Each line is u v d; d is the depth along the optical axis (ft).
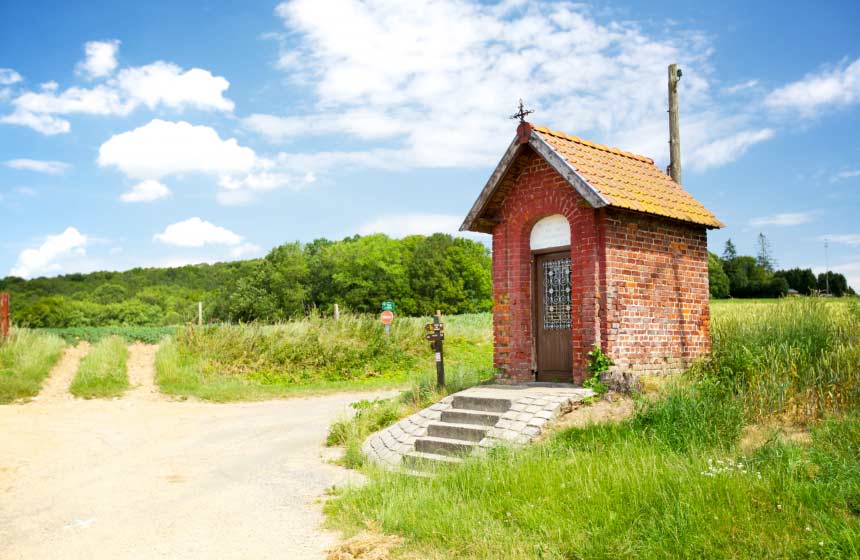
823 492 20.31
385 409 42.55
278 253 225.97
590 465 23.73
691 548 17.37
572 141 42.45
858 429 26.03
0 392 57.72
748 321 43.98
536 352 42.93
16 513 26.02
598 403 34.53
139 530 23.47
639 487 20.98
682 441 26.99
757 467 23.31
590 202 36.45
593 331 37.22
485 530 20.07
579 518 20.12
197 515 25.27
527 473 23.95
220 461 35.94
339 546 20.80
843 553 16.49
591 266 37.63
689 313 42.45
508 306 43.37
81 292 268.82
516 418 33.27
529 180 42.01
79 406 56.34
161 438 43.45
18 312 221.87
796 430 28.43
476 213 42.98
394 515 22.50
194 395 62.75
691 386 32.45
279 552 20.74
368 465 32.76
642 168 45.44
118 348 80.48
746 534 17.94
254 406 58.85
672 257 41.68
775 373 32.91
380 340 81.76
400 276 237.86
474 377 46.32
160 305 259.19
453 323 106.22
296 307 214.48
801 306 42.80
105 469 34.12
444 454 32.81
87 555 20.95
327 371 74.79
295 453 37.78
